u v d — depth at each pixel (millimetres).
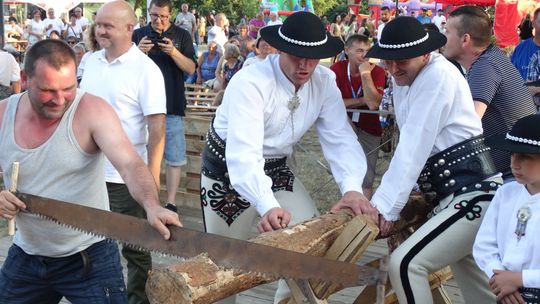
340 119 3551
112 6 4109
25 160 2803
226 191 3607
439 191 3234
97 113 2812
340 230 3061
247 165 3176
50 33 21094
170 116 5883
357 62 5895
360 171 3443
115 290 3010
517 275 2768
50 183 2832
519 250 2814
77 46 8211
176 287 2393
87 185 2898
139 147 4227
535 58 5629
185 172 6898
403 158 3125
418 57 3119
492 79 3668
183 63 5793
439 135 3188
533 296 2746
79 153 2809
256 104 3268
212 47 11336
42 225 2877
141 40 5773
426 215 3525
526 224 2814
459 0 18547
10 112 2844
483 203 3117
